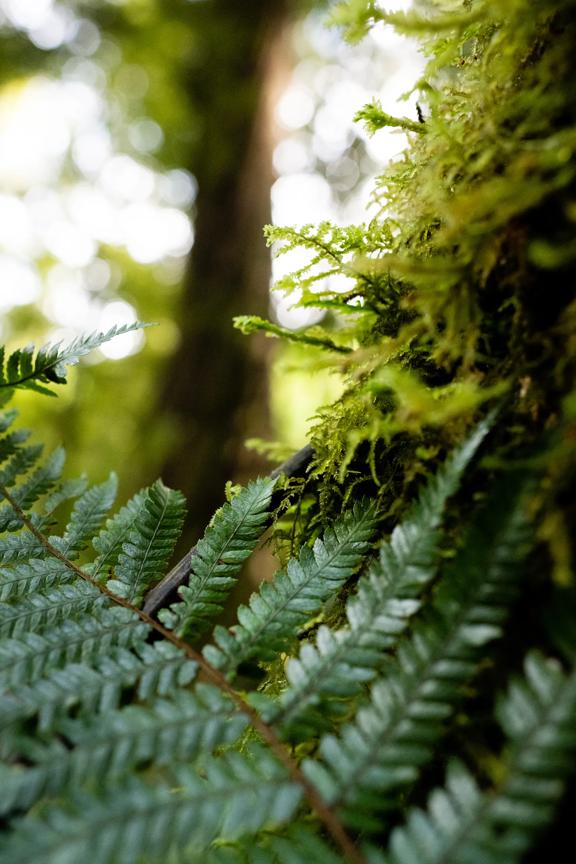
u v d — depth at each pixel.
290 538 0.30
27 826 0.21
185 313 1.30
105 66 1.74
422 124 0.28
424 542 0.23
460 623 0.21
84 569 0.29
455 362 0.26
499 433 0.24
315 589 0.26
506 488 0.22
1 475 0.33
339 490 0.28
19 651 0.25
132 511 0.31
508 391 0.23
